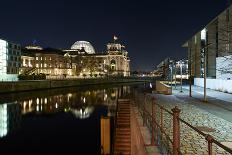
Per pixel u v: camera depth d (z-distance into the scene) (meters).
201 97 29.59
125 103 29.75
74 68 165.12
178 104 22.69
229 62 35.84
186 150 8.85
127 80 142.25
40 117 42.53
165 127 12.67
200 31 51.78
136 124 13.44
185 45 75.81
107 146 20.23
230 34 35.34
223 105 21.84
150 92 37.28
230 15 35.38
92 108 50.88
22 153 24.28
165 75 76.75
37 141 28.58
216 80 41.69
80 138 29.83
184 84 63.12
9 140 28.80
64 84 93.56
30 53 139.75
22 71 120.00
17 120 39.97
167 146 8.97
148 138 10.00
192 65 63.66
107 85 116.69
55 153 24.12
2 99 58.72
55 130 33.69
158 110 18.33
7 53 90.12
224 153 8.43
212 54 46.22
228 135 11.04
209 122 14.02
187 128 12.40
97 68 178.88
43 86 80.69
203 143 9.73
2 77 86.12
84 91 84.56
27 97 64.50
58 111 47.78
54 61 144.25
